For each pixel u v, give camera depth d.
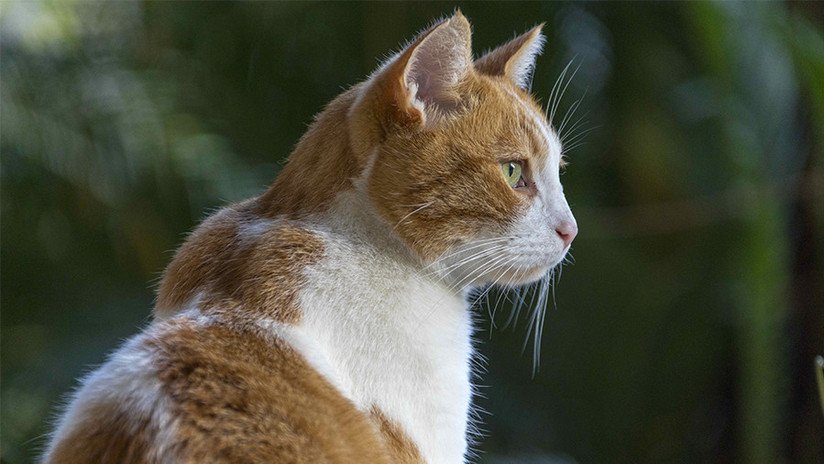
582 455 9.93
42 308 10.34
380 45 10.34
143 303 9.73
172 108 10.12
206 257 4.29
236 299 4.03
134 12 10.71
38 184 10.27
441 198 4.40
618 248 10.39
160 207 10.22
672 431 10.09
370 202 4.34
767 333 8.64
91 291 10.12
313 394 3.72
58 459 3.66
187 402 3.51
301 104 10.68
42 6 10.50
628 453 10.05
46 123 10.04
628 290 10.12
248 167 9.98
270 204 4.52
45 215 10.38
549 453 9.46
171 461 3.40
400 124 4.38
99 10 10.71
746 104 8.55
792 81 8.50
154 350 3.71
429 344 4.28
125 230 10.16
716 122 10.22
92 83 10.23
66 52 10.39
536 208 4.68
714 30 8.45
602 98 10.73
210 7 10.69
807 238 9.06
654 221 10.48
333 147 4.43
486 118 4.55
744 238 8.95
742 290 9.07
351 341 4.12
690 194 10.52
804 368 9.00
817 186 8.91
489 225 4.53
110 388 3.67
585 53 10.61
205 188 9.59
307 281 4.12
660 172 10.59
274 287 4.05
